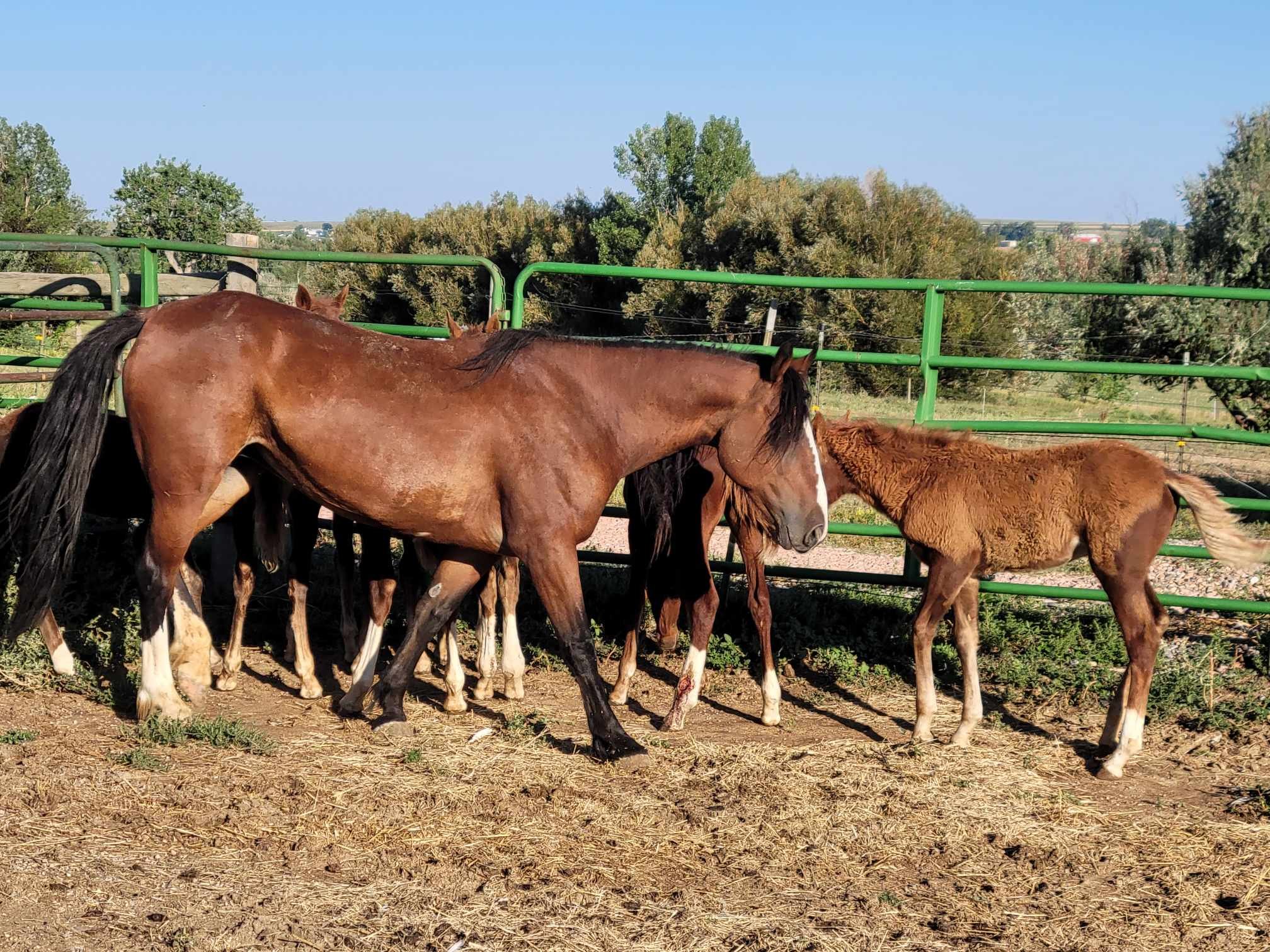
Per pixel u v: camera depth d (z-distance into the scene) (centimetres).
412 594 593
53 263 2288
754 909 368
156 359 465
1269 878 406
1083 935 360
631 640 597
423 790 450
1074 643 702
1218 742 559
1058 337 2023
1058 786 494
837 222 2444
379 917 349
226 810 421
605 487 497
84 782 436
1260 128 1507
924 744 538
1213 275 1458
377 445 474
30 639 595
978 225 2577
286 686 602
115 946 324
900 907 375
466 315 2792
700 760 507
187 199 3806
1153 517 499
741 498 549
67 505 488
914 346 2058
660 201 3553
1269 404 1431
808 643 709
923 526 539
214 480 476
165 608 502
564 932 345
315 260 710
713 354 500
